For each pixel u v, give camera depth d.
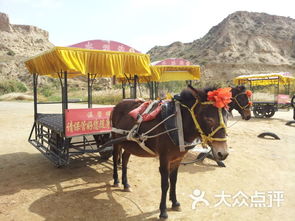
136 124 4.15
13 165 6.67
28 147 8.77
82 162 6.88
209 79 63.69
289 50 79.06
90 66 5.50
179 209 4.19
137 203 4.48
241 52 74.81
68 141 5.80
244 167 6.46
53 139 6.72
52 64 5.81
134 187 5.21
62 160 5.99
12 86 49.12
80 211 4.16
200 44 97.75
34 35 106.56
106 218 3.94
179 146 3.51
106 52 5.67
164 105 3.93
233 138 10.04
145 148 3.98
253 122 14.67
